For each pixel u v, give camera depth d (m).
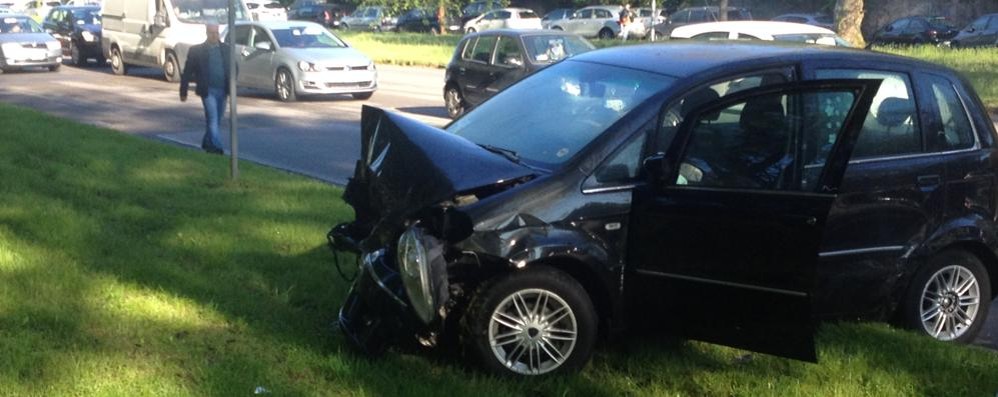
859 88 5.46
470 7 57.91
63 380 5.29
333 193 10.48
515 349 5.72
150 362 5.60
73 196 9.80
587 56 7.05
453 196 5.68
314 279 7.31
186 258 7.78
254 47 24.14
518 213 5.65
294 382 5.45
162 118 19.31
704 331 5.73
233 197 10.09
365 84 23.58
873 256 6.38
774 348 5.50
